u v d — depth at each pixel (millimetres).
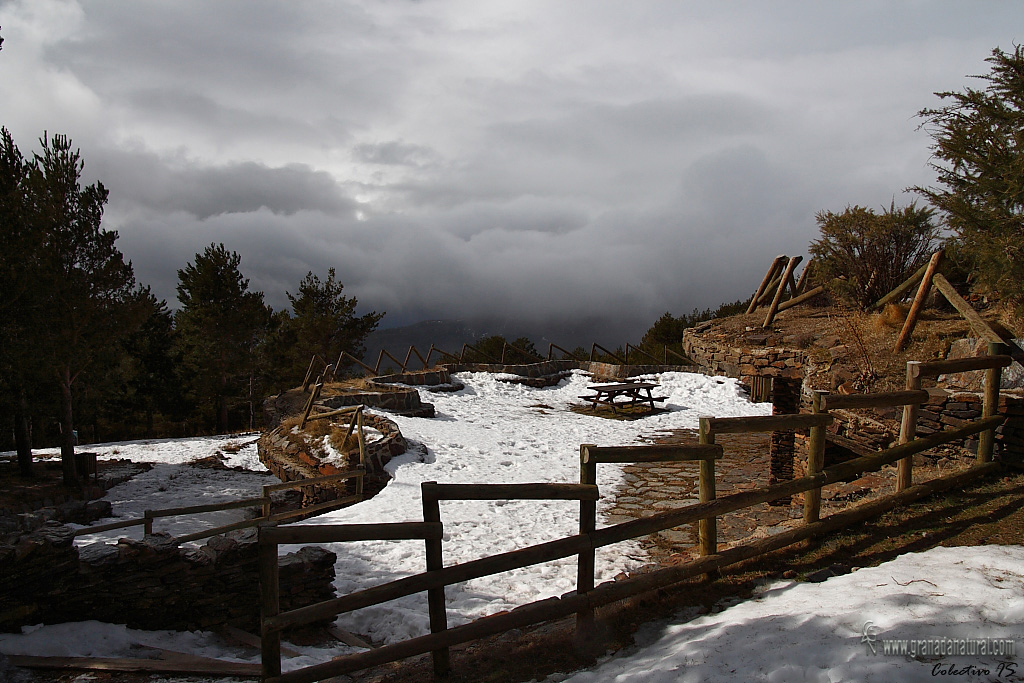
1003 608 3117
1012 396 5848
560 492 3623
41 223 13320
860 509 4957
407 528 3289
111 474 14664
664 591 4109
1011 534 4391
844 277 11727
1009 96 7188
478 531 7387
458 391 20297
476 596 5449
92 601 4520
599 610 3982
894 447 5254
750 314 13203
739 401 19250
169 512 7273
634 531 3854
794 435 9836
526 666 3455
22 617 4238
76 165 14305
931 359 7770
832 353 9180
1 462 15922
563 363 24719
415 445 12547
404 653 3248
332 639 4824
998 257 6953
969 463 6168
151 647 4406
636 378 22062
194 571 4832
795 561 4379
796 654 2803
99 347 14594
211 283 31156
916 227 11117
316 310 35281
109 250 14570
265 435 17219
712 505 4168
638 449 3914
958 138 7391
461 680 3385
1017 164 6836
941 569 3801
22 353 12719
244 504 8125
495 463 11625
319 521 7961
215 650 4527
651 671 2875
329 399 15969
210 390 31266
